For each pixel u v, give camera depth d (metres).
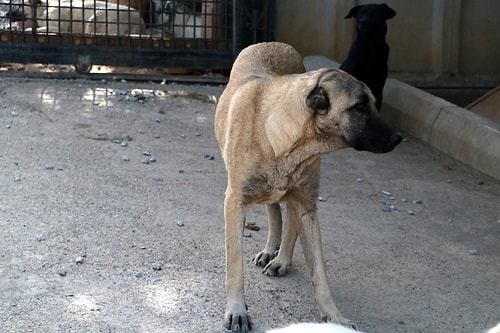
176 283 4.65
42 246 4.95
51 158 6.55
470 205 6.53
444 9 10.30
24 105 7.88
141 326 4.13
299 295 4.68
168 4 9.87
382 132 4.07
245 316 4.21
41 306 4.24
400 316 4.53
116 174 6.36
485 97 9.06
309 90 4.08
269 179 4.24
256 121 4.21
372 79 8.47
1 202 5.57
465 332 4.38
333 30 10.15
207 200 6.05
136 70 10.09
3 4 9.05
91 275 4.65
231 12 9.57
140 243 5.15
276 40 10.14
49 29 10.04
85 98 8.34
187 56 9.36
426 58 10.42
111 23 9.13
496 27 10.45
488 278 5.12
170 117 8.03
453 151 7.74
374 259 5.28
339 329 2.63
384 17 8.37
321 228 5.72
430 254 5.45
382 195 6.62
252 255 5.20
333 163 7.38
